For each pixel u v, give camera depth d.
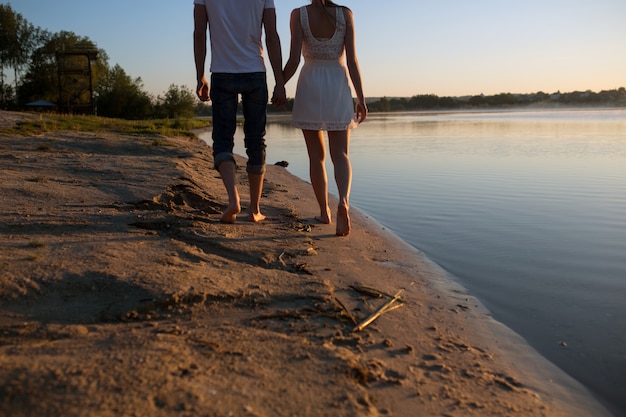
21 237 2.73
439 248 3.54
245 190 5.44
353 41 3.65
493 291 2.72
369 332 2.04
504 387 1.75
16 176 4.57
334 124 3.59
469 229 4.08
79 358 1.50
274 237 3.34
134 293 2.09
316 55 3.59
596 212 4.59
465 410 1.57
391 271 2.93
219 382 1.47
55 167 5.32
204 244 2.99
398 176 7.16
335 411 1.43
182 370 1.49
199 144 12.00
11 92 53.72
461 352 1.97
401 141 14.07
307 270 2.75
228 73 3.53
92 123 16.31
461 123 26.64
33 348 1.60
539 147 11.06
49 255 2.42
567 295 2.66
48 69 50.38
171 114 54.84
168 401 1.33
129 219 3.31
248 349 1.71
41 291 2.05
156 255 2.56
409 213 4.75
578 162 8.16
